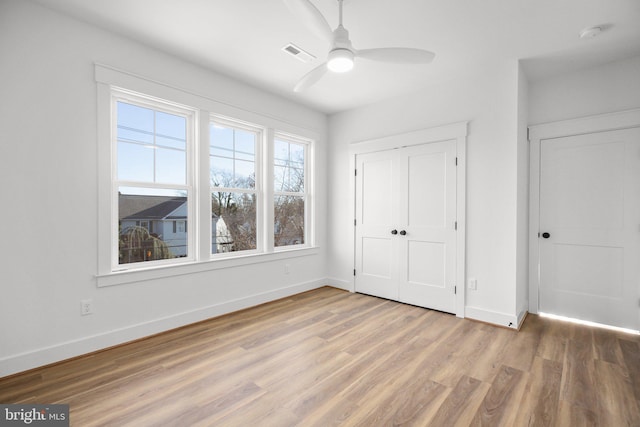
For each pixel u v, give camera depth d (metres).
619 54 2.68
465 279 3.14
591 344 2.48
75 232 2.22
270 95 3.61
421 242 3.48
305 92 3.60
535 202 3.20
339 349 2.40
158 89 2.63
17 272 2.00
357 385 1.91
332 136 4.40
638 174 2.70
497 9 2.08
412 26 2.29
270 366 2.14
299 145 4.20
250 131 3.54
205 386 1.89
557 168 3.08
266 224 3.63
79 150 2.23
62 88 2.15
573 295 3.03
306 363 2.18
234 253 3.38
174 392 1.82
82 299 2.26
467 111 3.14
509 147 2.87
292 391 1.84
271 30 2.36
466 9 2.09
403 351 2.37
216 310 3.09
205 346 2.44
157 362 2.18
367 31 2.35
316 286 4.29
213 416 1.61
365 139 4.02
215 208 3.21
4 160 1.95
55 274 2.14
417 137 3.48
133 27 2.32
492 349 2.39
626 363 2.16
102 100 2.33
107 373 2.02
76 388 1.85
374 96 3.71
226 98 3.16
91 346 2.29
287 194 3.98
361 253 4.07
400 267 3.66
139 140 2.64
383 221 3.83
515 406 1.70
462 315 3.13
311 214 4.30
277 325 2.90
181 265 2.81
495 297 2.95
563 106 3.06
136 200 2.62
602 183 2.87
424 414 1.63
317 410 1.67
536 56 2.74
